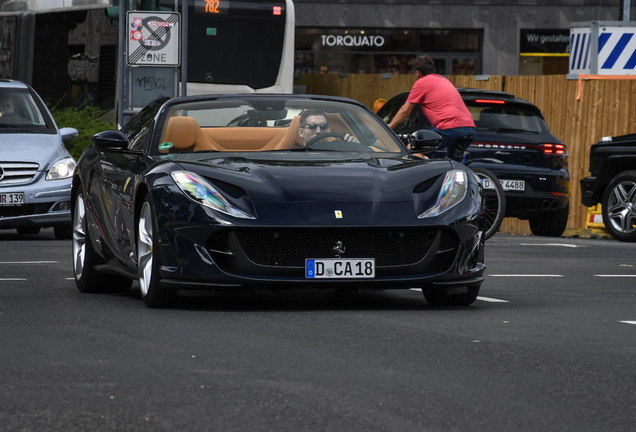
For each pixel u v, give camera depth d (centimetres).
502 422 583
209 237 995
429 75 2011
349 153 1167
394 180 1045
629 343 847
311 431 560
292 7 3155
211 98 1252
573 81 2783
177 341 834
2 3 3775
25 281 1345
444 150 2003
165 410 604
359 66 4656
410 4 4638
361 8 4631
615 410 615
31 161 2119
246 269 989
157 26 2633
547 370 727
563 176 2320
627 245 2069
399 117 2033
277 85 3119
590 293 1230
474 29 4666
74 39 3459
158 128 1196
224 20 3086
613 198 2252
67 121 3039
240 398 633
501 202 2147
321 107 1244
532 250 1897
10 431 562
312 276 993
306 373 707
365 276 1002
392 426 571
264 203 998
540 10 4650
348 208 998
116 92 3272
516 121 2320
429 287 1032
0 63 3738
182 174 1033
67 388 661
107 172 1212
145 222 1066
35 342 830
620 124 2712
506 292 1235
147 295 1055
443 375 705
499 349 809
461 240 1033
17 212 2102
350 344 823
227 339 845
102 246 1217
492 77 3009
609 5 4631
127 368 723
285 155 1136
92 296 1195
